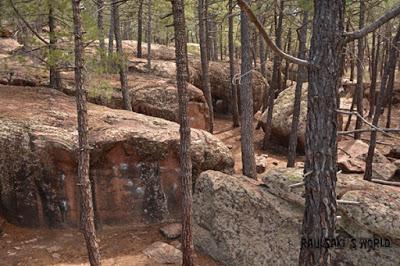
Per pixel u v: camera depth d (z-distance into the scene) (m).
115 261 9.16
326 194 5.10
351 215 7.37
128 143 10.73
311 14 13.84
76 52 7.42
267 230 8.55
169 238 10.33
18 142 10.06
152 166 11.13
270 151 18.31
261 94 23.19
